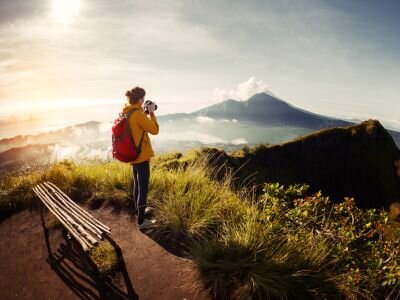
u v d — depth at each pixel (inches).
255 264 147.6
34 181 269.1
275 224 174.9
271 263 147.7
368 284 142.6
